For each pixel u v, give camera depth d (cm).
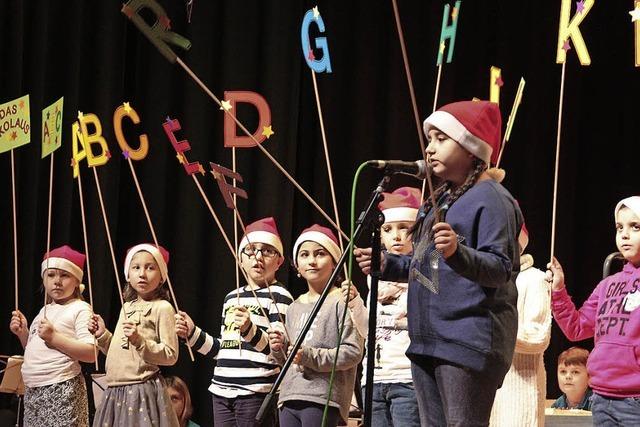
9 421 636
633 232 431
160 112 741
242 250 563
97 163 558
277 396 526
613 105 819
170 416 543
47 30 716
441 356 315
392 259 354
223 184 446
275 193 743
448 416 313
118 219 741
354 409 594
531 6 805
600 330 432
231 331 541
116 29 732
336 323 484
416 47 788
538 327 489
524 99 802
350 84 782
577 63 807
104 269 717
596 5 814
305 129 782
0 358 675
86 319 581
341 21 785
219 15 755
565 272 798
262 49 754
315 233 516
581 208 819
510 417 485
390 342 476
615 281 438
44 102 715
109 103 726
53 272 597
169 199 743
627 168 815
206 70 750
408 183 776
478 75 802
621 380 416
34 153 702
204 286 737
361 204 768
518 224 331
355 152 775
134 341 525
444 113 341
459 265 303
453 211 328
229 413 530
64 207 708
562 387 666
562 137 804
